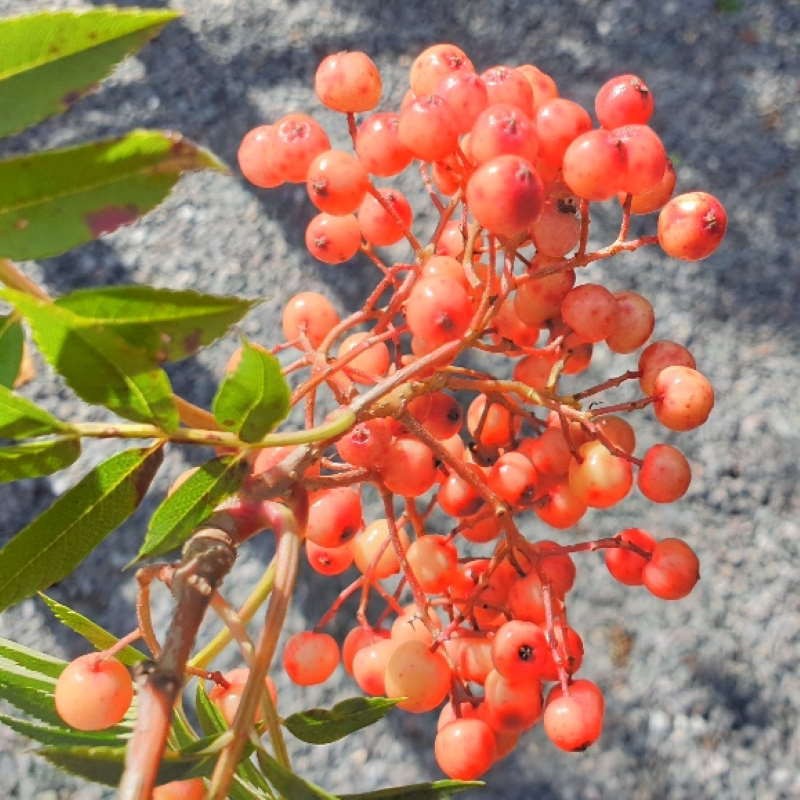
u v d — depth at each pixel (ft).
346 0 1.74
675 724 1.16
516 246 0.63
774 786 1.13
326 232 0.72
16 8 1.76
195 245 1.50
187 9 1.74
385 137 0.64
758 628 1.22
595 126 1.59
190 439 0.52
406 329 0.70
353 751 1.15
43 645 1.21
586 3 1.73
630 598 1.24
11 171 0.44
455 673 0.68
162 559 1.25
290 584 0.52
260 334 1.42
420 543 0.70
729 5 1.71
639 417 1.35
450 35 1.71
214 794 0.49
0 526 1.28
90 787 1.12
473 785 0.56
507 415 0.75
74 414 1.35
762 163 1.56
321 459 0.66
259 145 0.68
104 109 1.64
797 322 1.43
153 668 0.49
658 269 1.47
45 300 0.46
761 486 1.31
